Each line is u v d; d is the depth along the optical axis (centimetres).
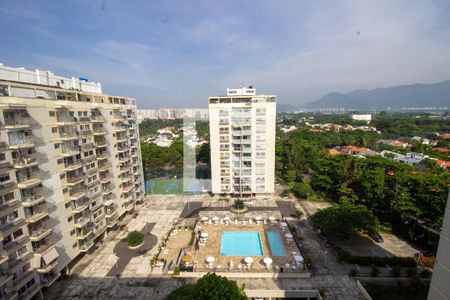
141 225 5759
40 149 3494
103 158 4994
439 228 4500
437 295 1962
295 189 7375
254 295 3606
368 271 4000
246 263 4125
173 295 2872
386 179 6025
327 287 3669
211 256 4316
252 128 6700
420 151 12062
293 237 4950
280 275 3884
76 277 3991
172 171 9725
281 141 11850
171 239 5088
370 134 17038
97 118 4912
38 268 3359
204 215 6225
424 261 4078
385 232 5200
